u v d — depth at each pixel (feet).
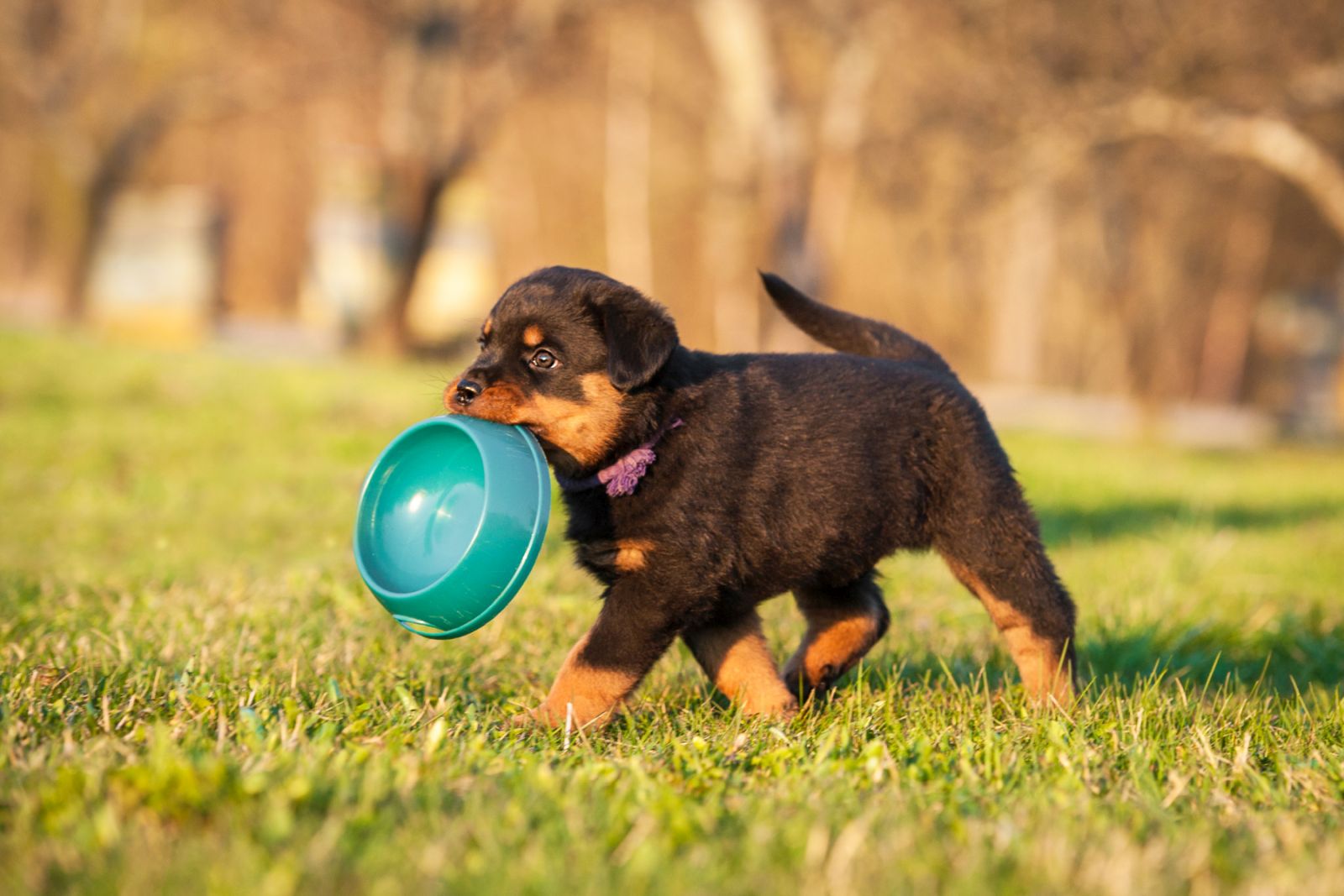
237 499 35.09
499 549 13.76
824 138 78.59
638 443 14.65
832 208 82.94
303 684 15.38
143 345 73.31
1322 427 98.58
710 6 75.46
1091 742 13.58
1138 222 99.86
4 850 9.22
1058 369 128.47
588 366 14.69
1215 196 106.83
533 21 82.07
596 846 9.66
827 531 15.35
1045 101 59.16
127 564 26.55
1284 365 113.91
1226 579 27.73
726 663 15.71
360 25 88.58
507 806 10.44
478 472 14.58
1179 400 135.74
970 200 73.97
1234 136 57.82
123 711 13.41
